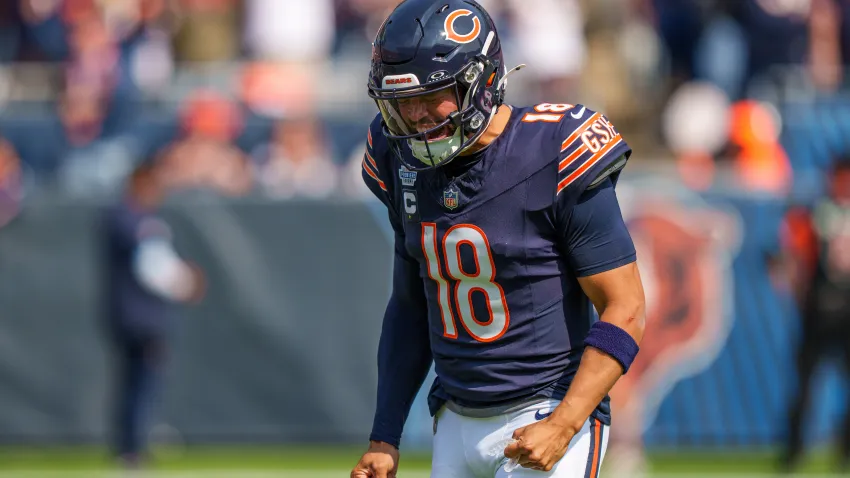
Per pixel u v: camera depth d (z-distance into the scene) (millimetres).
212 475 25250
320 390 27734
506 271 10555
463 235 10562
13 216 27953
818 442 27703
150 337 26172
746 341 27547
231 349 27766
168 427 27656
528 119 10641
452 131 10352
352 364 27781
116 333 26125
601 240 10406
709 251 27594
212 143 30812
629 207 27688
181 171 30375
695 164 31531
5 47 37531
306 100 33469
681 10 37344
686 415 27359
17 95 35094
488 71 10383
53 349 27859
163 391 27656
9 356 27828
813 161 30281
